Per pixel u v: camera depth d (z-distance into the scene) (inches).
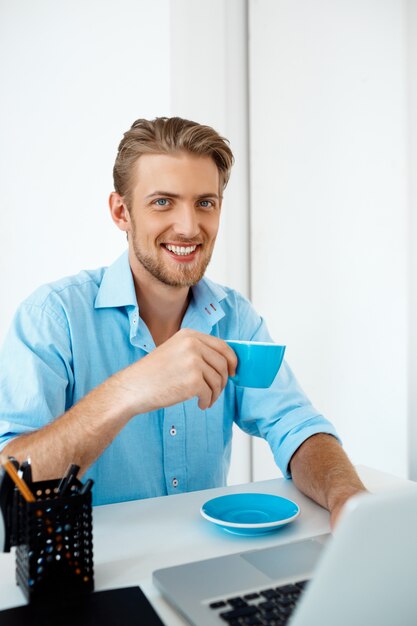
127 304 52.6
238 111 93.8
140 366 38.4
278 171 88.7
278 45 87.0
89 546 27.9
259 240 92.9
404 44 70.5
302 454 46.8
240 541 34.8
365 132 75.7
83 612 25.9
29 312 51.0
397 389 72.6
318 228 83.0
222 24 91.4
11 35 103.1
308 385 85.9
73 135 98.5
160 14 87.6
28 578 26.8
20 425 43.9
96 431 38.4
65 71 98.8
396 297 72.4
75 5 97.1
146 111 90.4
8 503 29.5
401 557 20.5
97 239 96.3
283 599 26.0
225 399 57.5
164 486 52.7
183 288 54.1
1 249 105.8
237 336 60.7
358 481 41.1
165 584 28.0
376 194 74.5
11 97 103.4
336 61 79.0
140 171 50.7
